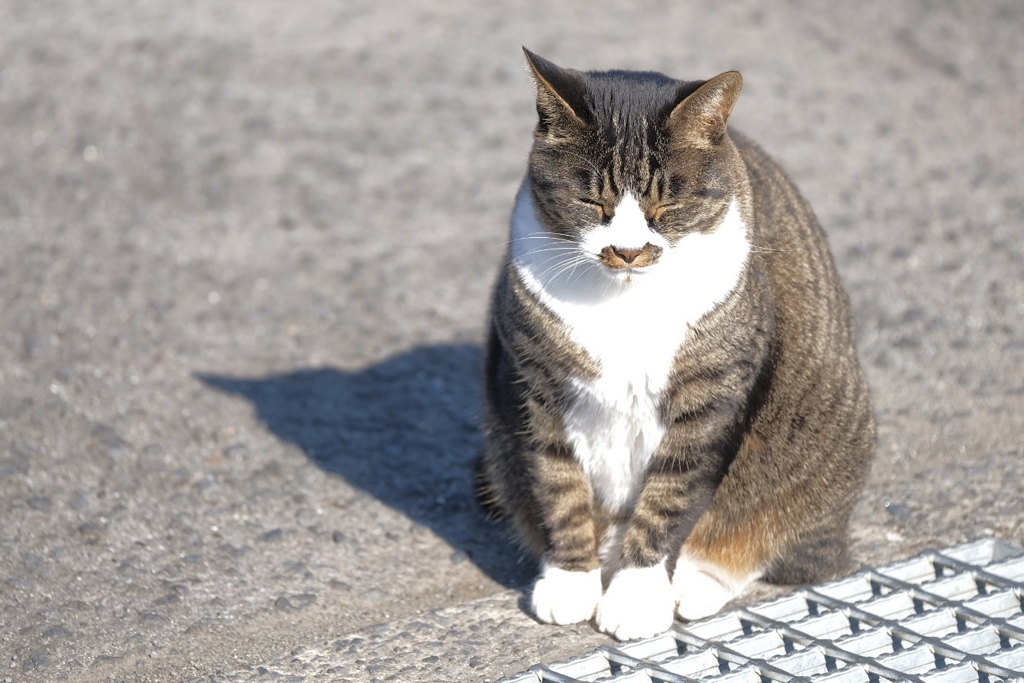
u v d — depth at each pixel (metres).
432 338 9.98
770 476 6.46
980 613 5.99
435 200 12.34
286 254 11.33
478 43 15.38
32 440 8.12
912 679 5.45
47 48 15.16
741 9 16.39
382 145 13.30
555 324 5.99
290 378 9.36
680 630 6.09
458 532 7.36
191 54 15.05
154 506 7.51
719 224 6.07
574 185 5.97
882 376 9.06
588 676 5.74
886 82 14.47
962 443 8.12
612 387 5.99
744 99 13.84
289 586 6.77
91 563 6.88
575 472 6.31
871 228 11.43
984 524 7.14
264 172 12.78
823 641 5.82
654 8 16.45
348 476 7.99
